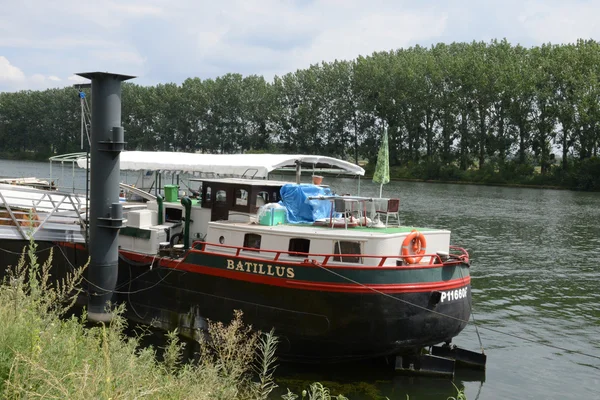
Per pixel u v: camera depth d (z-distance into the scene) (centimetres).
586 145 9481
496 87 9438
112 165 1841
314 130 11338
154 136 11938
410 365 1678
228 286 1720
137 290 1927
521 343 1984
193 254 1794
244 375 1496
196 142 11881
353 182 8962
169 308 1852
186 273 1809
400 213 5550
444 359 1662
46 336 923
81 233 2036
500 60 10044
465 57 10031
